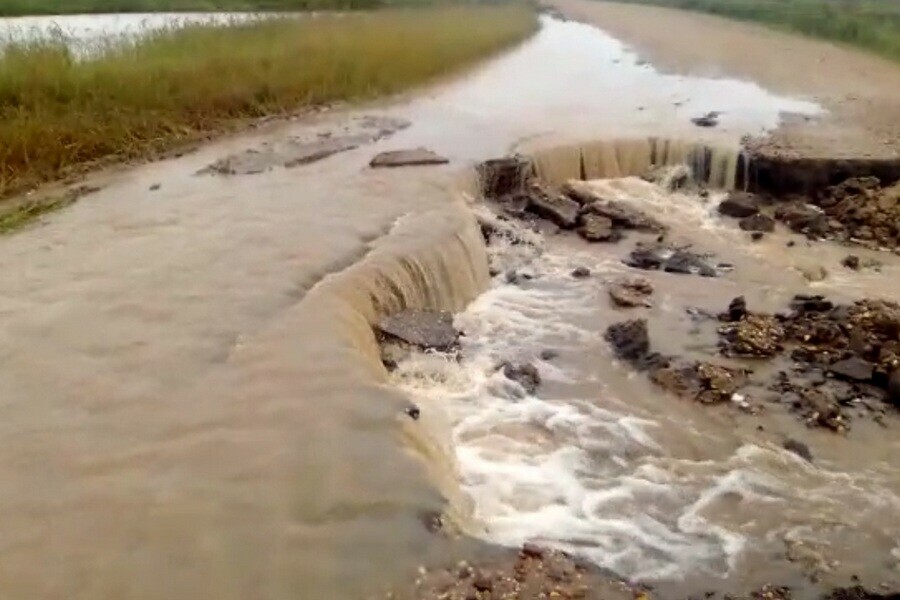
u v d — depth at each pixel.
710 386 9.52
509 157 15.45
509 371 9.78
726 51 31.69
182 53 19.23
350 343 8.78
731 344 10.45
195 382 8.02
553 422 8.91
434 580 5.93
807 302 11.38
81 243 11.15
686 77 25.72
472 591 5.87
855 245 14.06
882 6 42.81
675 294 11.95
